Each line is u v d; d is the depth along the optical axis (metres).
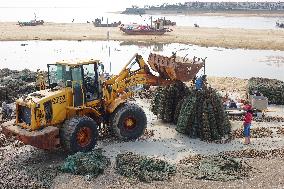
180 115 15.20
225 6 189.00
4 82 21.23
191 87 16.22
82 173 11.57
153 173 11.48
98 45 52.91
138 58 15.13
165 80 15.64
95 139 13.23
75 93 13.08
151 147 13.91
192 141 14.55
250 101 17.84
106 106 14.27
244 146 14.00
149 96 21.05
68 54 43.81
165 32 66.50
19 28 76.12
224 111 15.16
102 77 14.09
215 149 13.70
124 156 12.19
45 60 39.44
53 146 12.41
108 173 11.65
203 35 62.53
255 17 154.25
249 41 53.44
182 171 11.80
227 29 75.69
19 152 13.49
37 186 10.82
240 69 33.75
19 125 12.74
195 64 15.09
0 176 11.48
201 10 189.62
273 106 19.30
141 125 14.69
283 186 10.80
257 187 10.76
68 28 77.81
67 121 12.79
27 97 12.80
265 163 12.37
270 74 31.52
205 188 10.72
